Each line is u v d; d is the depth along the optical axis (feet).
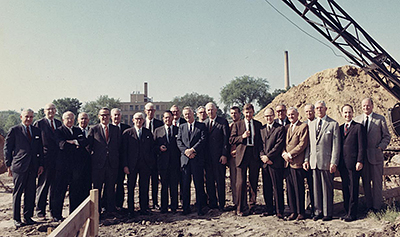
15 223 20.42
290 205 20.93
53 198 21.45
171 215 23.03
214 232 18.80
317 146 20.29
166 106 283.59
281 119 23.48
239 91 207.10
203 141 23.27
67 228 8.44
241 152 22.30
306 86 78.28
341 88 71.87
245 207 23.04
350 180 19.97
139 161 22.74
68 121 21.89
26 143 20.66
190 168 23.11
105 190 22.84
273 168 21.24
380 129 20.93
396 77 47.57
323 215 20.22
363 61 49.19
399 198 23.38
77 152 21.79
